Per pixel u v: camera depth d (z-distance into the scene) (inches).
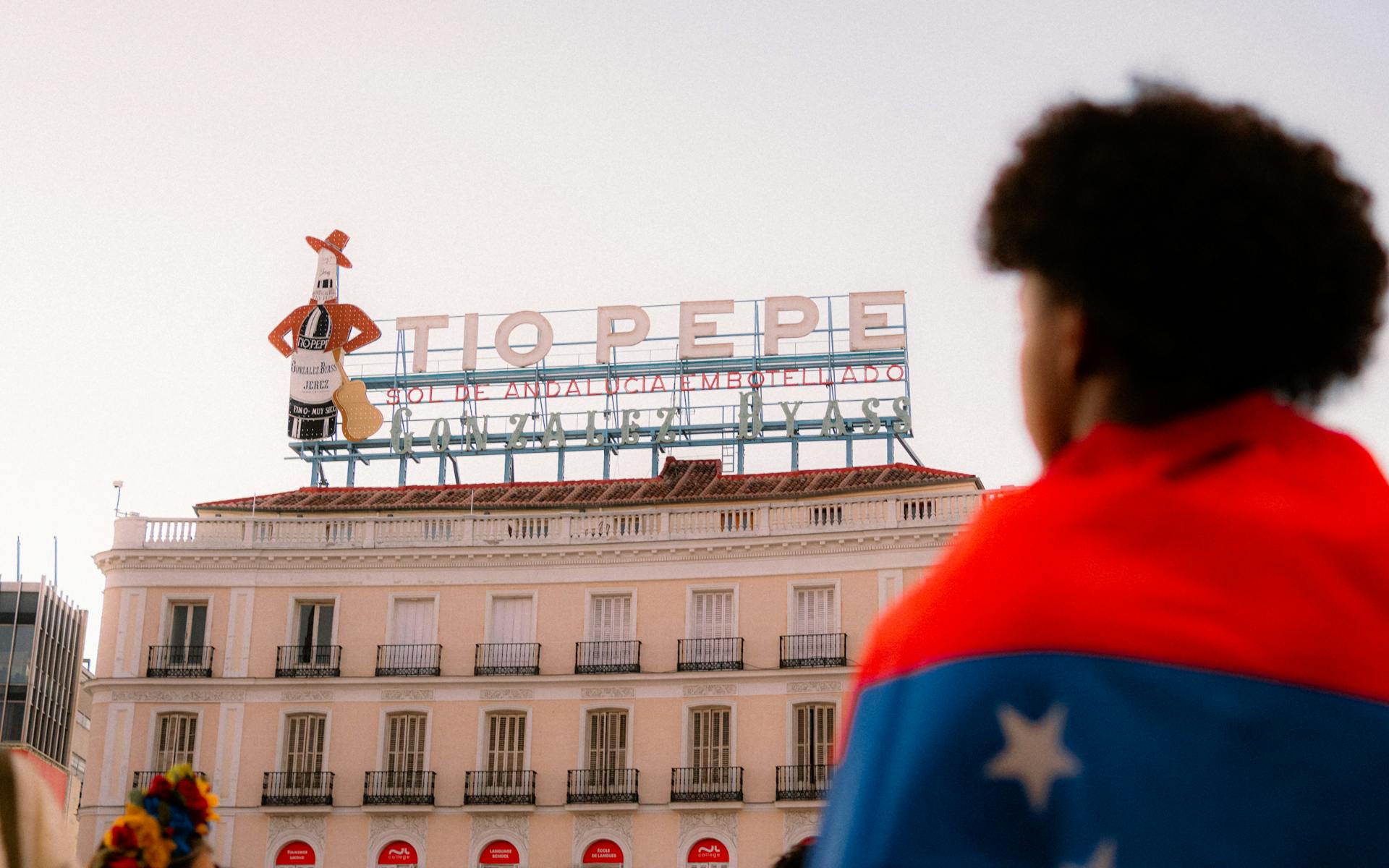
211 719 1902.1
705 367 2359.7
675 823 1808.6
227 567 1961.1
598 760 1851.6
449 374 2405.3
